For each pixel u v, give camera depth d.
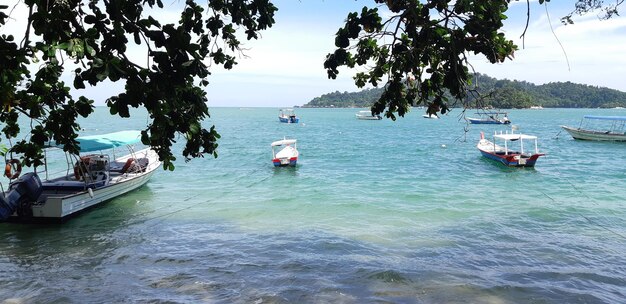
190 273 10.35
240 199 19.20
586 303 8.65
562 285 9.47
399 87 5.38
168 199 19.06
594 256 11.29
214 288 9.48
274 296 9.04
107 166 19.50
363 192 20.81
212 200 18.92
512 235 13.23
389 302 8.70
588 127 81.44
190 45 3.81
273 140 52.34
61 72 5.69
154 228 14.38
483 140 38.41
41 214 14.53
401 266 10.58
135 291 9.38
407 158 34.91
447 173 26.94
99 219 15.53
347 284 9.59
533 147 42.88
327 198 19.34
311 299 8.90
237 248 12.15
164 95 4.02
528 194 20.20
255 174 26.39
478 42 4.52
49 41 3.86
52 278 10.13
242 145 45.41
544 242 12.50
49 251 12.08
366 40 5.62
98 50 3.99
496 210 16.77
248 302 8.80
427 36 4.70
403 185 22.78
